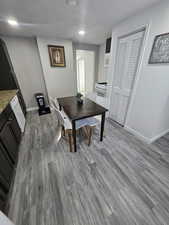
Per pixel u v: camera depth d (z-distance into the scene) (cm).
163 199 108
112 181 127
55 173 138
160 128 190
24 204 107
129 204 105
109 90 257
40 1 130
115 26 201
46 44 285
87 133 190
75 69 386
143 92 176
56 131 231
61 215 98
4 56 226
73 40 322
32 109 355
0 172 102
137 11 152
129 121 219
